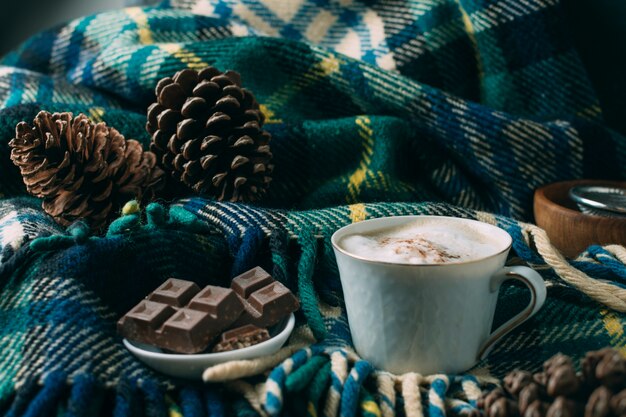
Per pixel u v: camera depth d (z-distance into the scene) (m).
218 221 0.54
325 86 0.67
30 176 0.52
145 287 0.49
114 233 0.49
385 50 0.72
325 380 0.42
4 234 0.50
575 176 0.64
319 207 0.62
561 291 0.50
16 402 0.40
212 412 0.40
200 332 0.42
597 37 0.68
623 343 0.48
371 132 0.63
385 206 0.56
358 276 0.44
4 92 0.68
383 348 0.44
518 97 0.70
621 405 0.36
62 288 0.45
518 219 0.63
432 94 0.64
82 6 1.19
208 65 0.66
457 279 0.42
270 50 0.67
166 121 0.55
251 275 0.48
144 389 0.42
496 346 0.49
